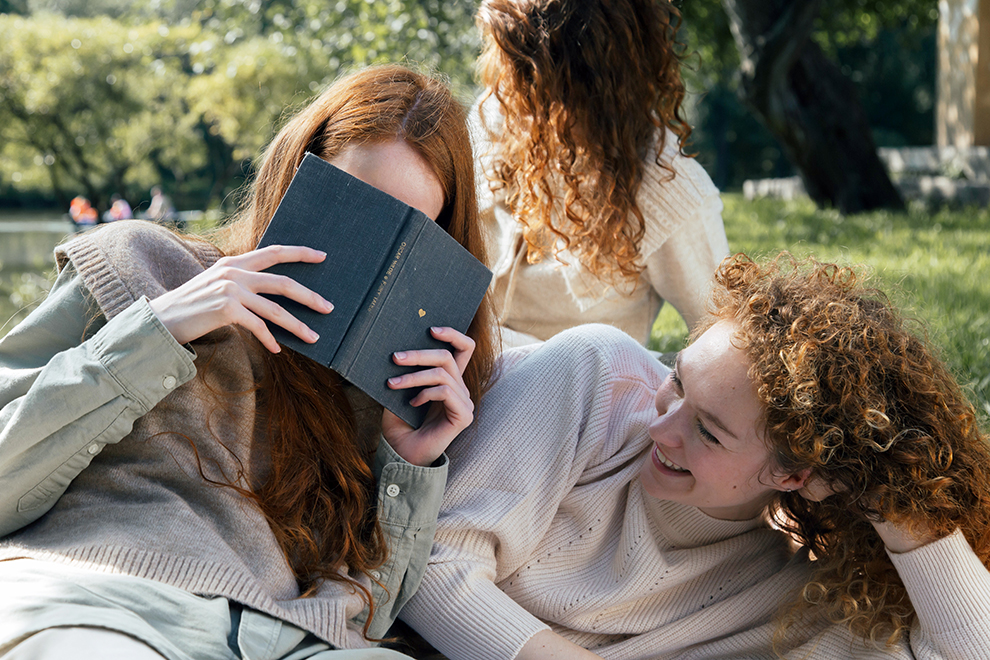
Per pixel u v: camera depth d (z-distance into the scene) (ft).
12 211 142.20
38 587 4.09
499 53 8.50
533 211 8.54
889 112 120.06
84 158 101.04
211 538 4.54
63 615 3.86
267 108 78.59
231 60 59.62
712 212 8.71
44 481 4.40
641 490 5.55
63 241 4.85
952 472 4.77
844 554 5.24
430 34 32.07
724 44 56.70
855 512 5.02
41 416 4.27
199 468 4.66
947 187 43.52
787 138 40.04
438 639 5.19
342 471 5.09
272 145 5.36
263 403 5.12
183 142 106.52
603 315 8.95
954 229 29.53
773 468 4.86
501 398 5.65
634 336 9.27
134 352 4.30
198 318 4.34
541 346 5.94
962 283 17.03
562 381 5.67
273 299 4.56
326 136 5.16
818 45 39.81
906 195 46.91
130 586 4.15
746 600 5.56
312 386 5.08
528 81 8.28
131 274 4.71
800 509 5.49
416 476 5.06
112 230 4.91
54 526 4.51
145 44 96.63
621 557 5.50
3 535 4.55
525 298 8.98
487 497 5.41
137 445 4.65
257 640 4.31
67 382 4.28
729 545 5.60
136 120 99.76
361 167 5.06
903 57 115.44
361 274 4.66
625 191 8.29
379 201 4.73
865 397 4.63
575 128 8.25
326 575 4.91
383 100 5.23
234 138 85.71
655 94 8.37
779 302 4.87
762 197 54.39
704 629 5.50
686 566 5.49
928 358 4.94
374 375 4.81
